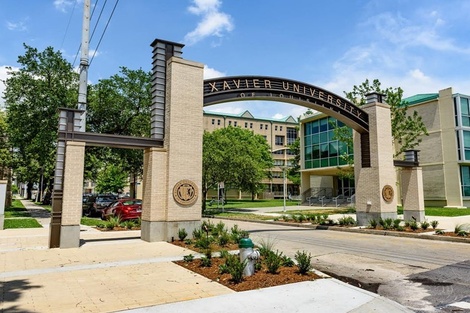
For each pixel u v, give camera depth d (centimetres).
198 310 500
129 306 512
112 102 2570
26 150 2472
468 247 1157
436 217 2244
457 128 2980
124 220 1819
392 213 1727
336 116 1711
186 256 842
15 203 4297
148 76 2661
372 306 537
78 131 1098
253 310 505
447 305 557
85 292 583
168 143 1208
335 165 3588
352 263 895
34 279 670
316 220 1983
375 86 2438
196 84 1279
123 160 2762
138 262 830
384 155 1752
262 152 5778
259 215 2664
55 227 1049
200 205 1241
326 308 523
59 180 1069
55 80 2402
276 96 1468
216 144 3084
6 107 2484
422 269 823
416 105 3309
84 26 1459
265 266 769
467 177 3045
